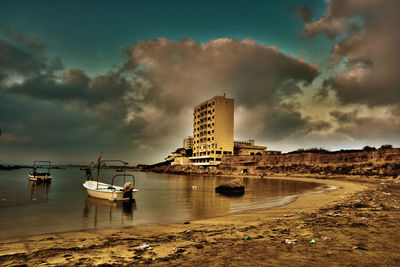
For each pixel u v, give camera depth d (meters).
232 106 130.00
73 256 8.10
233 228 12.05
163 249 8.50
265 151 131.88
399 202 18.83
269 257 6.84
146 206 23.64
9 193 36.59
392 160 61.28
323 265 5.92
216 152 124.75
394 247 7.23
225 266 6.27
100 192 28.84
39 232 13.55
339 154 78.00
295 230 10.48
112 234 12.24
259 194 34.03
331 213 14.69
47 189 43.38
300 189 40.72
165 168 158.62
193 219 17.02
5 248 9.60
